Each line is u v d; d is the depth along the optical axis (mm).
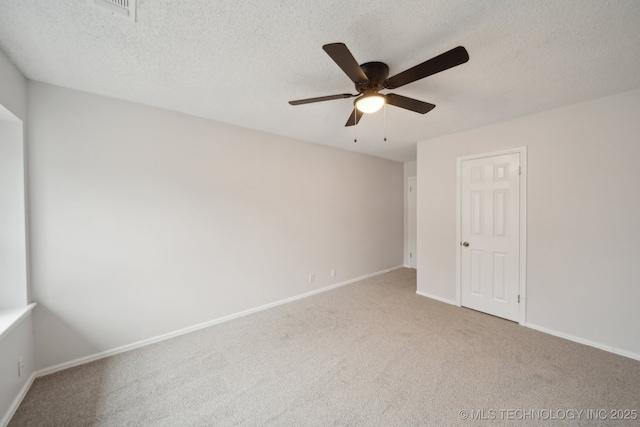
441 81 1911
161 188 2410
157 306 2396
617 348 2148
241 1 1172
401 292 3752
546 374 1885
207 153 2674
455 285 3266
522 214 2672
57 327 1956
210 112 2506
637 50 1537
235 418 1523
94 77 1849
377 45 1485
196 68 1743
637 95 2057
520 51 1553
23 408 1585
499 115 2617
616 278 2160
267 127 2963
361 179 4371
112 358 2119
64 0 1155
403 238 5281
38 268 1887
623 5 1187
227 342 2371
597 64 1695
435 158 3432
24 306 1782
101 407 1602
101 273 2129
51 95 1930
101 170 2123
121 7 1203
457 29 1355
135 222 2281
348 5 1195
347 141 3609
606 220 2203
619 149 2139
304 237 3555
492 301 2928
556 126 2449
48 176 1920
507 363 2025
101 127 2119
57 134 1949
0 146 1745
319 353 2188
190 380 1854
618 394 1675
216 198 2742
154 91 2068
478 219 3029
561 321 2443
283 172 3307
